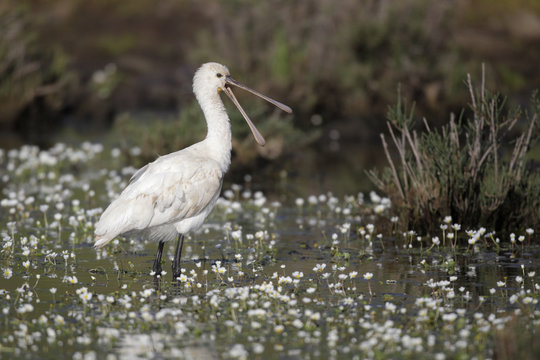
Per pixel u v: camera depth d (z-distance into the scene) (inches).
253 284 436.8
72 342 344.2
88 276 455.2
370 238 545.3
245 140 928.9
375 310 386.9
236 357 325.7
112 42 1708.9
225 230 592.1
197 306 394.6
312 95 1216.8
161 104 1427.2
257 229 597.6
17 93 1259.8
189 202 451.5
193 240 557.9
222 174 477.1
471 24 1739.7
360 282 441.1
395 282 439.5
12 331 357.7
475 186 561.0
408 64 1200.2
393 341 339.6
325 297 411.2
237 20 1296.8
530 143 574.2
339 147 1127.0
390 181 615.8
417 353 329.4
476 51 1588.3
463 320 359.9
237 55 1285.7
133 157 936.3
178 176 450.3
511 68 1528.1
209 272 465.7
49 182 810.8
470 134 574.2
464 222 553.9
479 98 557.0
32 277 451.2
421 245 511.2
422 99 1189.1
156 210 442.6
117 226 435.8
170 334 354.0
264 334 354.0
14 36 1288.1
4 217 629.9
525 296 405.4
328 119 1234.6
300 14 1309.1
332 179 857.5
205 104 487.5
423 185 555.5
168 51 1667.1
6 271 446.3
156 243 547.5
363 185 812.0
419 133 1136.2
